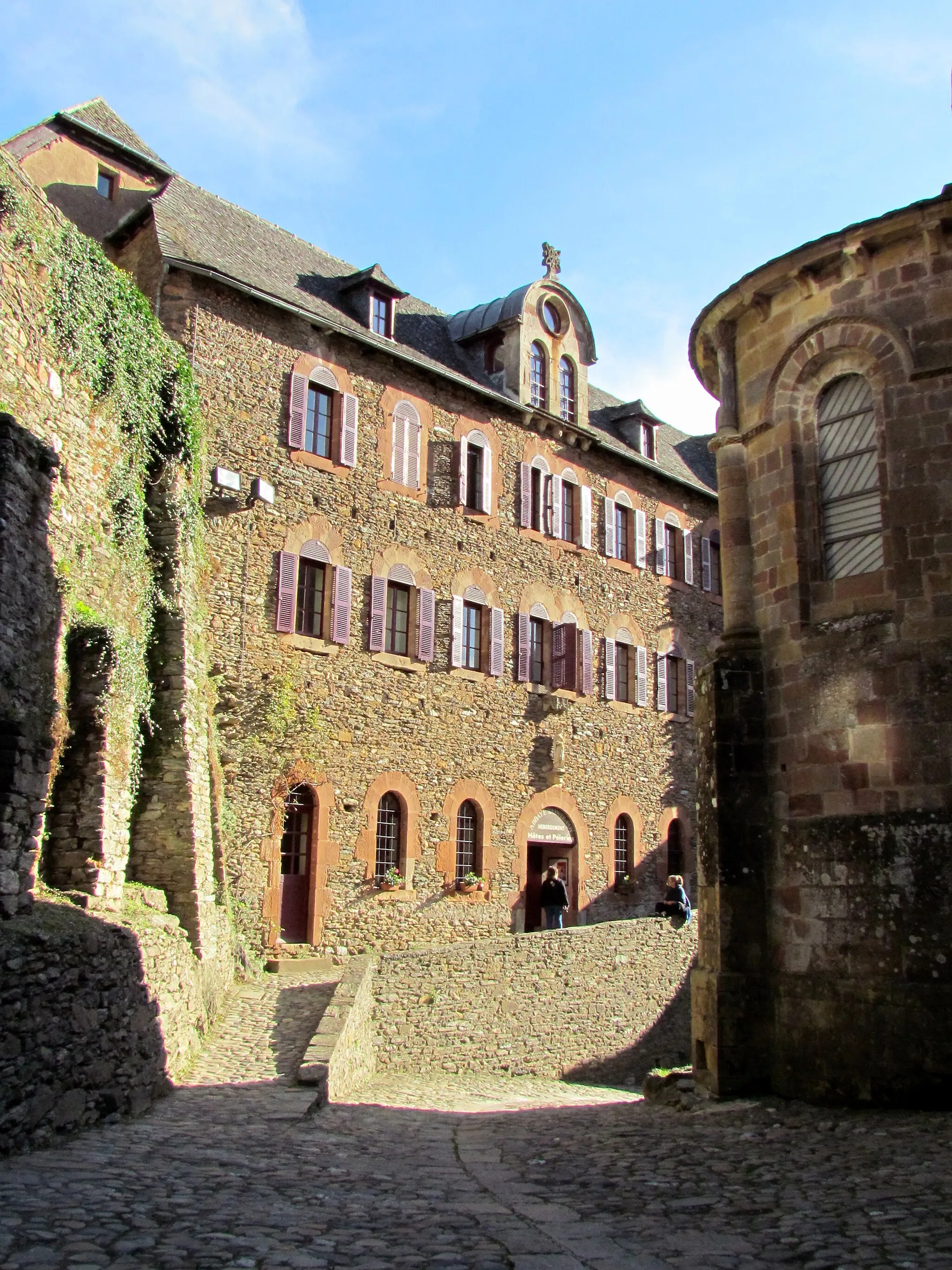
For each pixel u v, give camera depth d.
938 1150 7.86
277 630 19.94
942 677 10.05
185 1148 8.48
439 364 24.61
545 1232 6.06
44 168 22.44
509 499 25.77
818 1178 7.32
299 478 20.81
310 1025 14.44
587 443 28.17
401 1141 9.75
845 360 11.46
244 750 19.06
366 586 21.89
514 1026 18.64
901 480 10.60
